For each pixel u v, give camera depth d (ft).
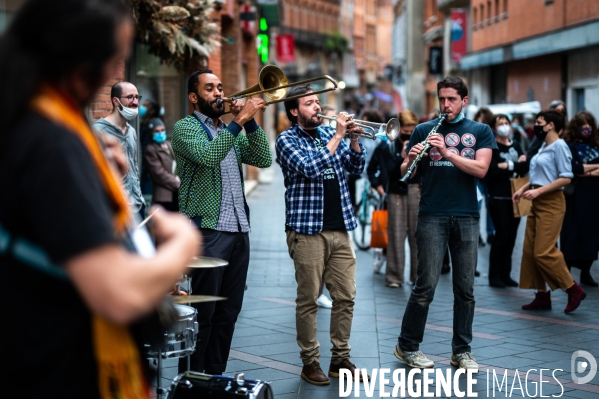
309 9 237.45
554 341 22.39
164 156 29.76
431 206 19.17
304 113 18.30
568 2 81.10
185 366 16.37
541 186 26.50
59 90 6.57
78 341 6.73
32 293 6.59
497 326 24.23
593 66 77.51
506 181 30.68
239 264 17.31
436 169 19.15
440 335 22.98
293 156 17.78
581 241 30.53
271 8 87.30
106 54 6.51
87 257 6.16
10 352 6.61
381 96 286.87
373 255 36.24
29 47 6.45
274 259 36.63
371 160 31.48
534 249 26.43
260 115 94.68
